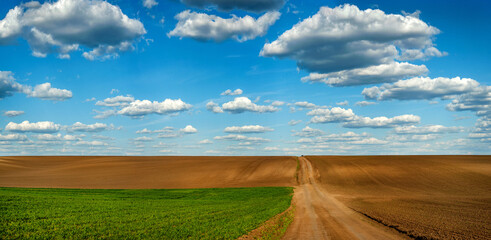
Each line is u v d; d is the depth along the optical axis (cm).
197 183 7625
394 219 2686
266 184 7394
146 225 2286
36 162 11638
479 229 2208
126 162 11319
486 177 7225
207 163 10612
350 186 6850
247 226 2248
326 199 4697
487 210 3372
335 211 3334
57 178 8281
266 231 2122
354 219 2744
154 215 2812
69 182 7612
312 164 10044
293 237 1939
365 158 11138
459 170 8169
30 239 1811
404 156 11425
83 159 12419
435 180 7175
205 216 2775
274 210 3219
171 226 2255
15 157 12862
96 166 10506
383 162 9900
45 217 2553
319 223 2505
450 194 5472
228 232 2038
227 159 11594
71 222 2348
